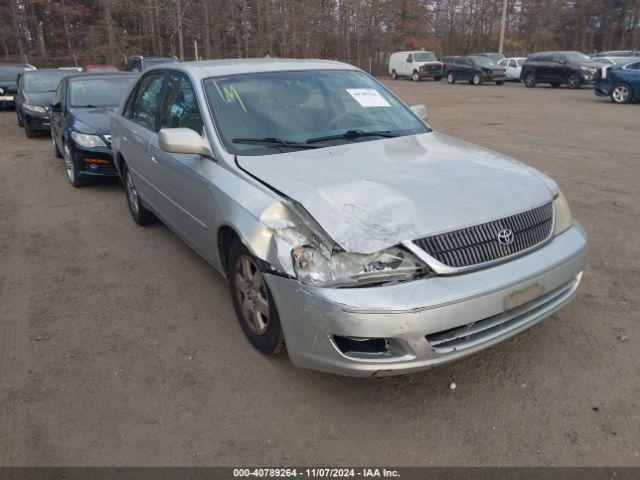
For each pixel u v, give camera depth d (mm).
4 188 7816
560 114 15414
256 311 3307
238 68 4262
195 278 4570
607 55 29781
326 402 2980
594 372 3166
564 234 3227
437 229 2678
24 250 5320
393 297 2527
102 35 47125
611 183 7297
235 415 2895
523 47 60031
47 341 3631
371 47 50844
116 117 5941
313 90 4219
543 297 3031
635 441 2643
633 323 3674
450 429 2762
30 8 50438
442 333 2662
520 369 3211
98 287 4449
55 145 9766
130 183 5820
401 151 3641
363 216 2688
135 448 2674
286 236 2779
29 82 13289
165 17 41406
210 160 3654
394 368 2611
